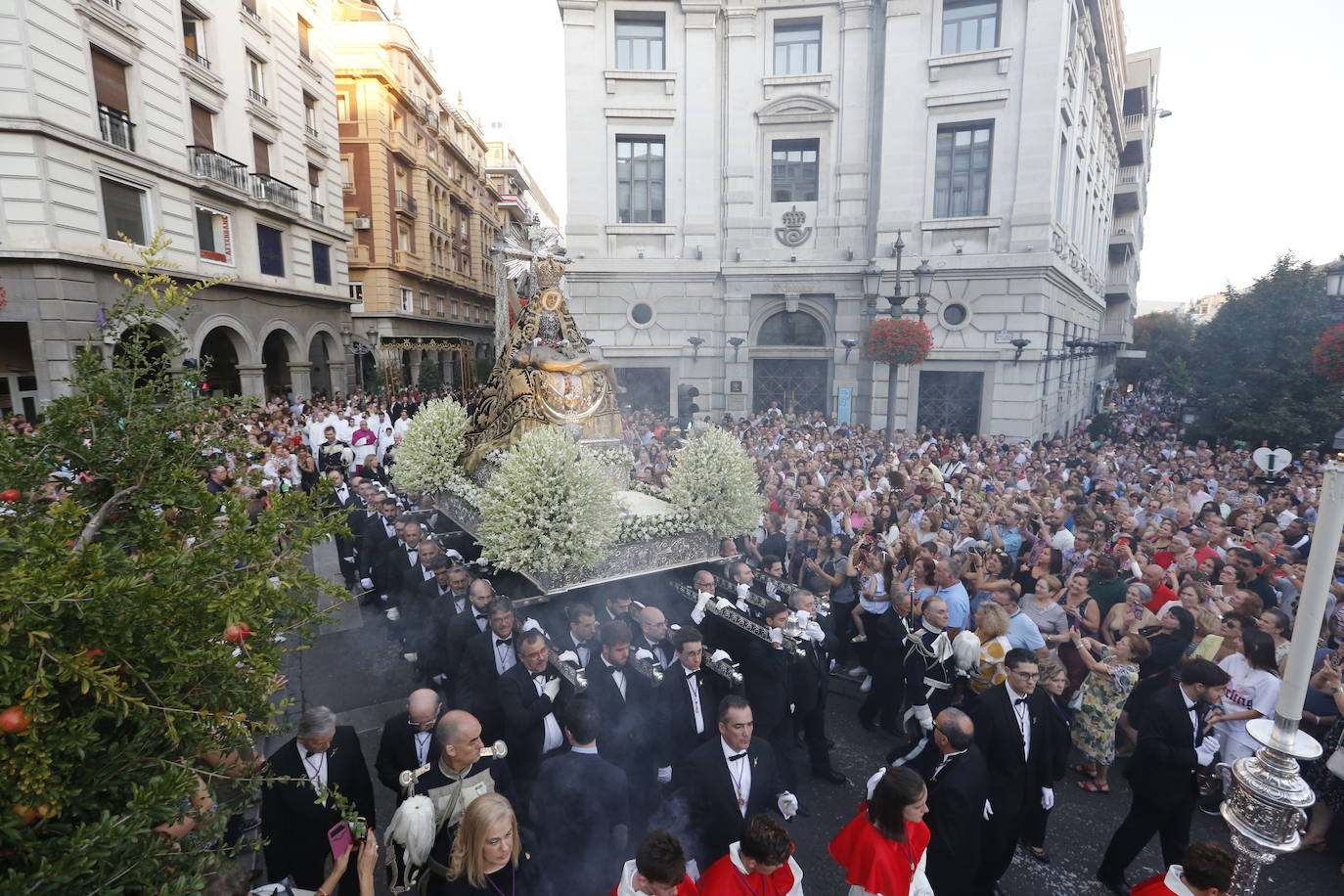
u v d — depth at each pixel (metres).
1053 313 22.11
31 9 14.64
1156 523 9.16
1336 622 6.52
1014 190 20.20
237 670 2.31
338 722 6.69
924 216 21.17
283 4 24.22
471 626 5.96
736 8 21.95
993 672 5.50
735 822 4.05
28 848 1.81
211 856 2.21
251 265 22.31
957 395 21.67
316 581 2.55
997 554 7.95
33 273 15.16
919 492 10.56
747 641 6.16
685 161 22.50
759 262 22.62
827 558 8.66
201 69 19.75
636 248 22.81
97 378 2.74
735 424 20.44
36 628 1.79
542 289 8.59
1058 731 4.89
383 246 34.91
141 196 17.88
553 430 6.80
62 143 15.38
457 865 3.21
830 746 6.16
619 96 22.16
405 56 37.16
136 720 2.09
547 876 4.13
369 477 12.02
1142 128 42.19
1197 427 23.70
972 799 4.05
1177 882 3.34
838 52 21.84
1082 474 13.94
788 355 23.23
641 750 5.26
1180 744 4.52
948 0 20.41
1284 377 21.23
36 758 1.73
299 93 25.25
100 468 2.69
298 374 25.38
